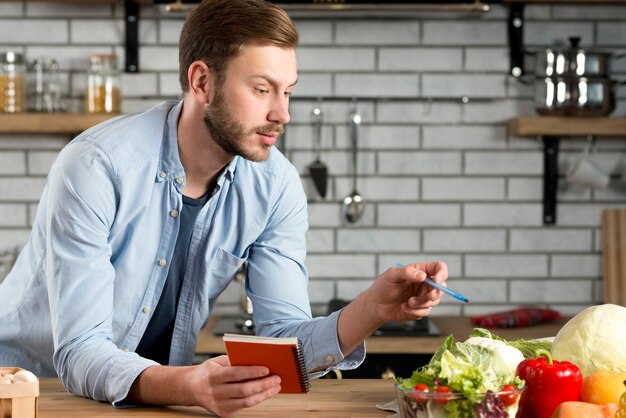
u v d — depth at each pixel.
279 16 2.09
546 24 4.23
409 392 1.67
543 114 4.04
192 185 2.35
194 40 2.15
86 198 2.13
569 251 4.27
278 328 2.39
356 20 4.20
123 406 2.01
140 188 2.24
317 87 4.22
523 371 1.81
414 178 4.25
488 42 4.23
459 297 1.96
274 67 2.08
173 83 4.21
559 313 4.14
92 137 2.22
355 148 4.18
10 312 2.43
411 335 3.79
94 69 4.04
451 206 4.26
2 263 4.01
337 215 4.25
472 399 1.63
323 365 2.29
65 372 2.10
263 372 1.87
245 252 2.48
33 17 4.19
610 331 1.90
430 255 4.27
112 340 2.36
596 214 4.27
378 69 4.21
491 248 4.27
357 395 2.10
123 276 2.30
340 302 4.07
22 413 1.78
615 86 4.01
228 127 2.11
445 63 4.23
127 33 4.17
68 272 2.12
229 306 4.25
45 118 3.99
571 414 1.72
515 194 4.26
